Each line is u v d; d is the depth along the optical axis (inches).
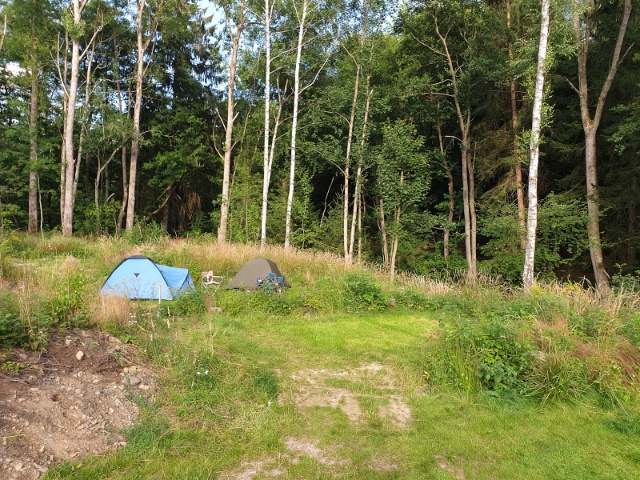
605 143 732.0
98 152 1142.3
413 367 247.0
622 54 680.4
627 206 677.3
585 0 564.4
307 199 975.0
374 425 177.6
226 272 530.9
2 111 1226.6
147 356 216.5
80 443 141.9
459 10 819.4
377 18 836.0
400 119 889.5
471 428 177.2
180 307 340.2
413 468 146.9
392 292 447.5
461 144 882.8
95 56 1213.1
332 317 372.2
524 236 725.3
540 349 226.1
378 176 874.8
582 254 804.6
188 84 1250.0
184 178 1316.4
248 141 1119.0
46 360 183.3
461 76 836.6
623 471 147.9
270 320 347.6
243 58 967.6
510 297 410.9
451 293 454.9
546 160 868.6
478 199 906.7
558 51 557.6
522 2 631.8
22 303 213.8
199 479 133.3
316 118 918.4
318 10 869.2
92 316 246.4
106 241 658.2
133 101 1248.2
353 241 906.7
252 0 895.1
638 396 207.5
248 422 172.1
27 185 1066.7
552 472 146.8
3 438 129.5
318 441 163.5
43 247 598.9
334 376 235.6
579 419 186.7
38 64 1003.3
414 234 955.3
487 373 209.6
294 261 588.1
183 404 179.6
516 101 834.2
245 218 1011.3
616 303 293.0
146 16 1067.3
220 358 231.1
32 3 919.7
